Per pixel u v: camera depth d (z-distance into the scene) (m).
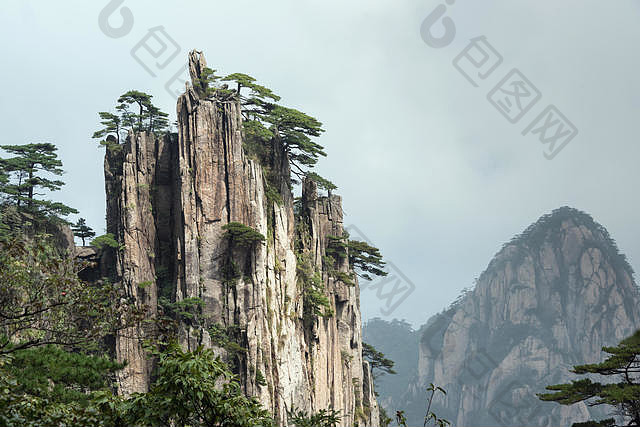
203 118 130.62
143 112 139.62
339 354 152.50
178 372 27.20
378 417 168.75
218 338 121.00
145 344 31.14
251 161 131.88
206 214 127.56
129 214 128.50
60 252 119.62
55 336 32.16
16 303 31.58
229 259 126.75
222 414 27.69
